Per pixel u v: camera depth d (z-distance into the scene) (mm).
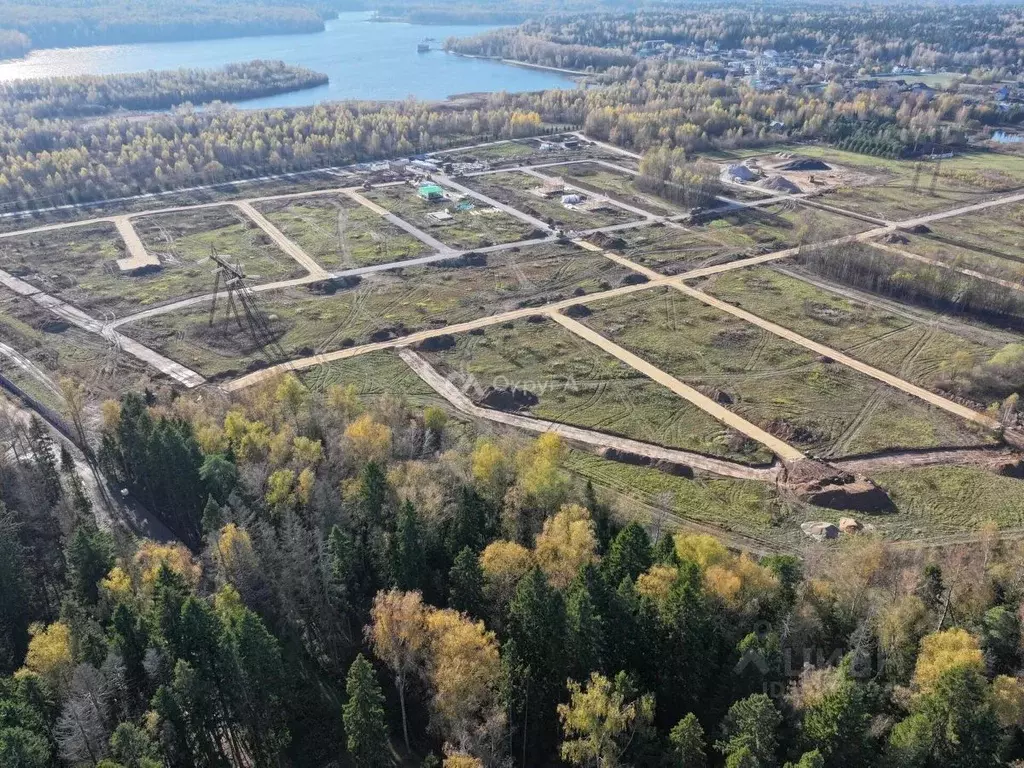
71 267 190500
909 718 59250
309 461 98938
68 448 121500
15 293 175875
